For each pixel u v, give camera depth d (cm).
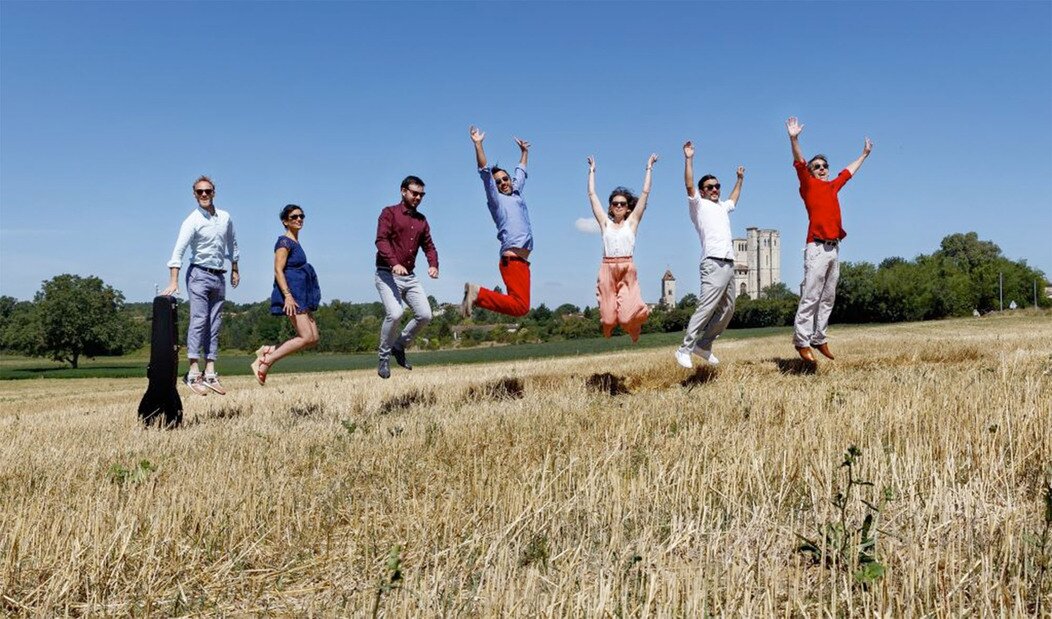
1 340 8812
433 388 1183
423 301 885
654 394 924
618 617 287
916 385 842
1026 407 597
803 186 1062
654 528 389
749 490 453
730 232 963
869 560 326
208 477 537
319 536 431
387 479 536
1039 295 11969
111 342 8919
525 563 361
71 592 359
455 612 302
